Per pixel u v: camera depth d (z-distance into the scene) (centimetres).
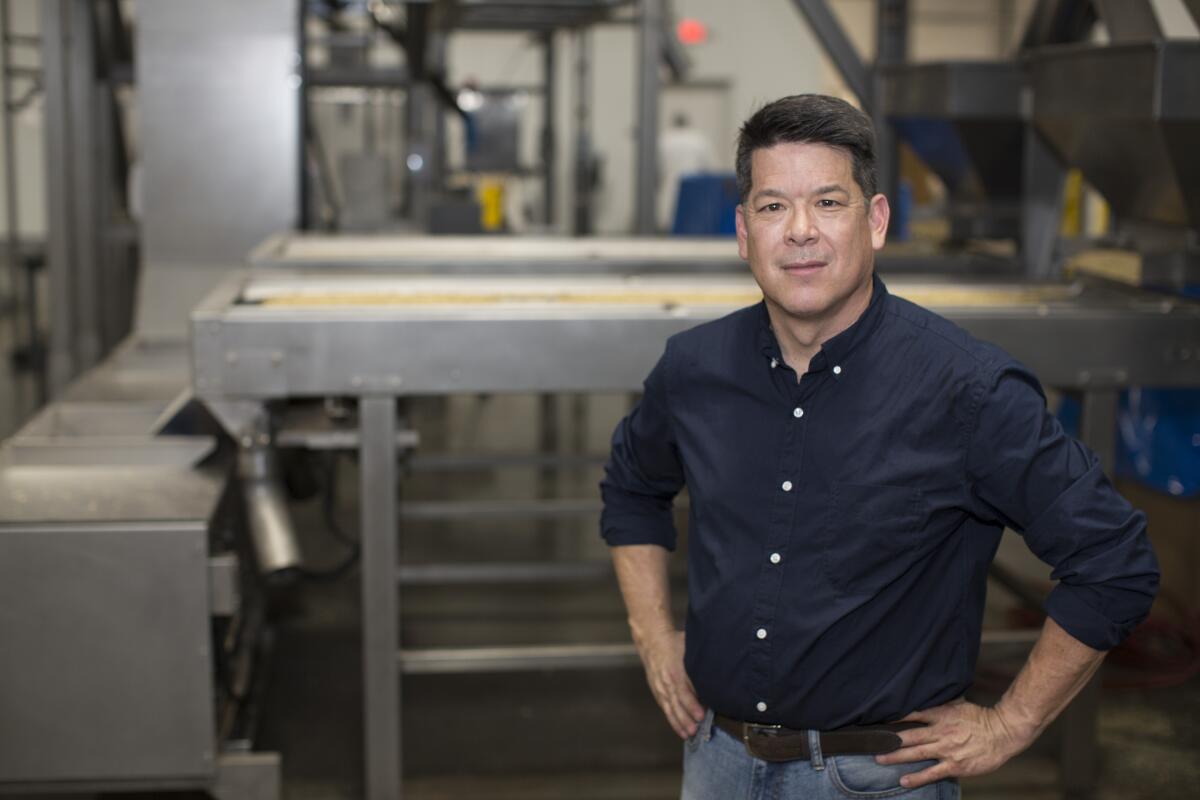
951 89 325
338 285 296
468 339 246
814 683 144
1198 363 259
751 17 1253
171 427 278
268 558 244
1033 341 255
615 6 573
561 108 1216
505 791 279
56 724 231
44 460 264
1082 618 136
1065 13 342
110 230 550
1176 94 244
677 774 288
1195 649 345
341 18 702
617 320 247
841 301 139
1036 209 329
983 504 142
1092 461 138
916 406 139
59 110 518
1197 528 362
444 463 419
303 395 250
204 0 421
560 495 506
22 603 227
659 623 168
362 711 317
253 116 425
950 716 146
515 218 764
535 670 348
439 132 709
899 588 142
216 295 271
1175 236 298
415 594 404
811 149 135
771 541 144
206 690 233
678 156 980
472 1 538
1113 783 285
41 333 827
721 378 149
